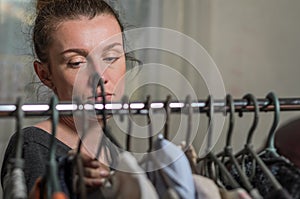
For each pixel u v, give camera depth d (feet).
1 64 6.58
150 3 7.02
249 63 7.40
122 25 3.95
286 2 7.45
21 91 6.52
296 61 7.52
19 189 2.31
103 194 2.49
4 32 6.60
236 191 2.38
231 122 2.78
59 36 3.53
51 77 3.71
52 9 3.66
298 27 7.49
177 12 7.12
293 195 2.58
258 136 7.16
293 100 2.91
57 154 3.22
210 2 7.23
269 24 7.43
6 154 3.28
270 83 7.48
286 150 3.43
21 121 2.47
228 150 2.77
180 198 2.36
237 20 7.34
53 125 2.52
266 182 2.68
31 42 4.31
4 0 6.54
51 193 2.35
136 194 2.20
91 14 3.55
